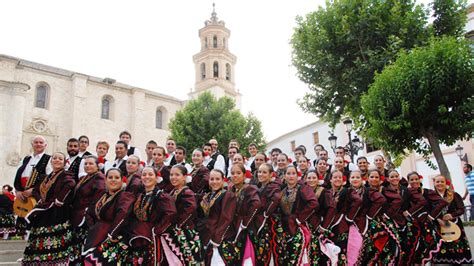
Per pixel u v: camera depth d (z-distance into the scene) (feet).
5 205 29.53
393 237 19.54
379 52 37.19
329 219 18.31
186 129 76.89
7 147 79.56
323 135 90.27
